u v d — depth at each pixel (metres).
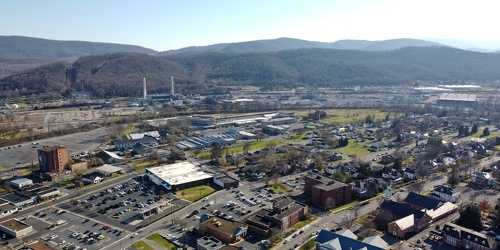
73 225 170.88
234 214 182.88
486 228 165.25
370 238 143.38
